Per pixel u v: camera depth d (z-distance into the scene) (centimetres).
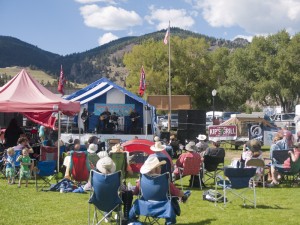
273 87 5144
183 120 2228
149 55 5275
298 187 1090
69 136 1972
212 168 1094
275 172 1115
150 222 677
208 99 5522
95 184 624
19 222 716
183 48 5300
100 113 2273
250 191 1034
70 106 1343
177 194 670
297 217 766
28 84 1391
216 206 858
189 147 1044
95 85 2248
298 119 2242
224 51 6259
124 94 2283
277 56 5178
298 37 5125
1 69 17125
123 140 2050
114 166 646
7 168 1102
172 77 5269
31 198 921
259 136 2234
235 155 1931
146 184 643
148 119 2292
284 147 1163
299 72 5122
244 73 5488
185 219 752
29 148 1141
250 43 5584
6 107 1263
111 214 722
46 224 705
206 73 5344
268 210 824
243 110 5916
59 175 1198
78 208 825
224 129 2191
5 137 1403
